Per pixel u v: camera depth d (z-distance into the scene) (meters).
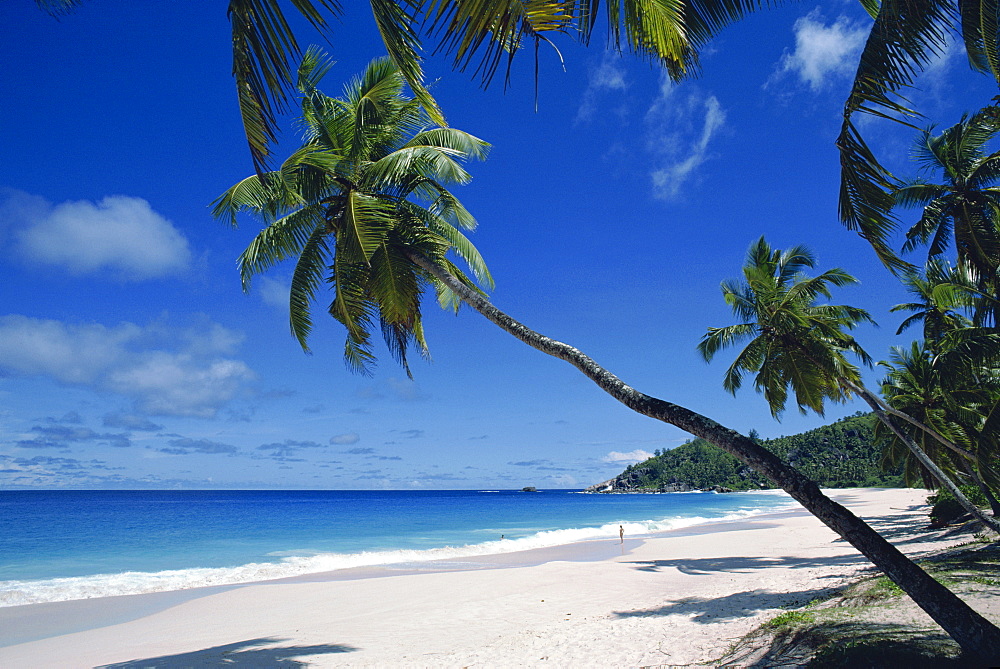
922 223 15.74
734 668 6.61
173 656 9.96
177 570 21.31
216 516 56.12
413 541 33.38
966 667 4.29
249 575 19.72
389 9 4.20
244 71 4.34
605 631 10.02
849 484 104.50
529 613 12.61
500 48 3.40
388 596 15.45
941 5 4.71
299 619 12.94
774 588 12.78
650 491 173.88
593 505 91.44
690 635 8.84
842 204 5.31
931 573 9.57
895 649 5.22
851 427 122.19
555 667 8.12
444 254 10.27
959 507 24.28
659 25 4.59
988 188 14.77
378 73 10.79
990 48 5.43
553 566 20.38
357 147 10.13
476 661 8.84
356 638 10.89
